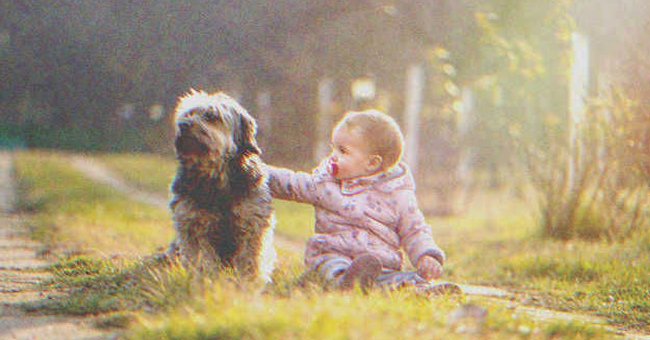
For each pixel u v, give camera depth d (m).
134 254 7.14
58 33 37.50
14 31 38.03
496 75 13.60
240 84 30.14
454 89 14.54
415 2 17.28
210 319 3.69
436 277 5.14
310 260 5.27
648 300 6.40
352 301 4.09
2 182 20.89
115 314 4.39
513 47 13.09
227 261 5.29
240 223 5.20
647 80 10.09
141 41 34.91
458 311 4.12
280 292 4.84
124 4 35.12
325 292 4.72
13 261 7.04
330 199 5.29
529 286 7.49
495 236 12.52
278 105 28.27
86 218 12.63
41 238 9.10
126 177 24.75
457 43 15.09
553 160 11.39
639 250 8.89
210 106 5.14
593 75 11.50
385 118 5.35
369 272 4.75
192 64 32.62
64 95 39.56
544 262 8.38
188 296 4.43
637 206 10.30
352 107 23.61
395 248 5.30
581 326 4.41
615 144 10.37
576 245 9.97
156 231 10.79
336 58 23.94
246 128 5.32
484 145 17.27
